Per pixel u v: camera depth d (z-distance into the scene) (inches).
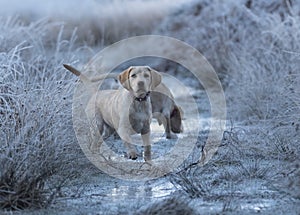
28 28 672.4
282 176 382.3
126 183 399.2
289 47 642.2
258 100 601.3
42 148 375.6
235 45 806.5
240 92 641.0
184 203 330.0
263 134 484.7
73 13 1045.2
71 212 331.6
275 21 734.5
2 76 432.5
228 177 395.2
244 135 497.4
